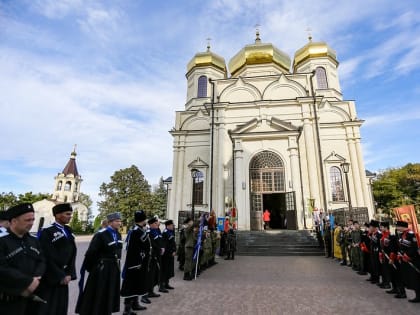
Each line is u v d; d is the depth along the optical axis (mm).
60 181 61562
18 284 2734
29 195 51625
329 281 8289
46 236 4000
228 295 6719
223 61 29812
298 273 9625
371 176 26016
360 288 7406
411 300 6191
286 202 20062
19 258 3090
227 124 23031
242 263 12219
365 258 8750
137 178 46750
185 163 24188
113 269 4723
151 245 6586
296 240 16453
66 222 4324
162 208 51469
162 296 6676
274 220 24984
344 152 22078
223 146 22203
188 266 8664
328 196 20656
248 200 20125
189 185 23406
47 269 3762
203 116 25375
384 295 6703
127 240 5840
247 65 26500
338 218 16953
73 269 4270
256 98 23469
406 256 6371
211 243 11609
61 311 3844
